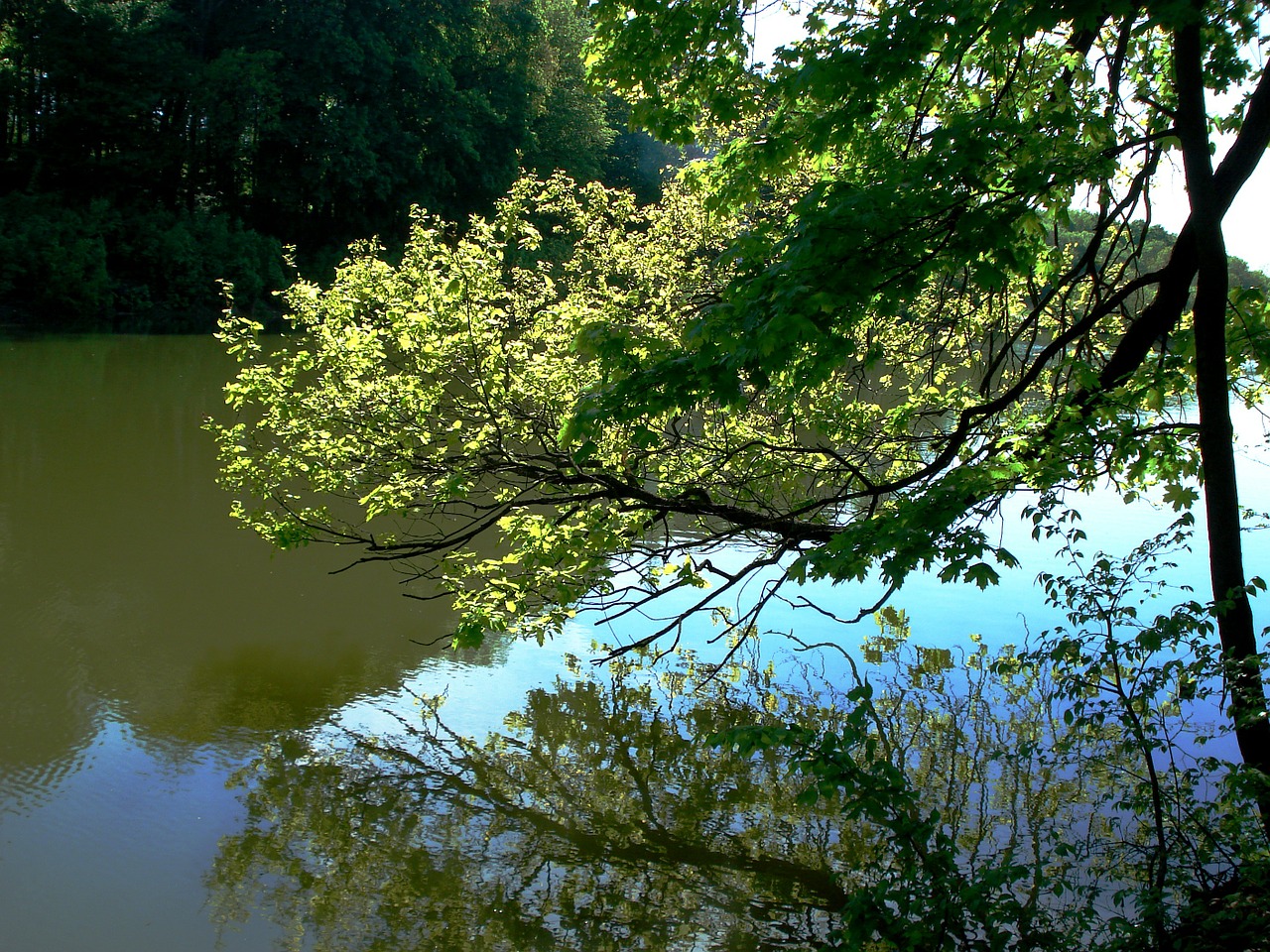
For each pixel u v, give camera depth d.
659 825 7.44
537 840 7.23
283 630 10.89
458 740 8.71
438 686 9.74
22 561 12.41
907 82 7.11
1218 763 5.55
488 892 6.59
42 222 35.22
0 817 7.26
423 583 12.44
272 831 7.25
